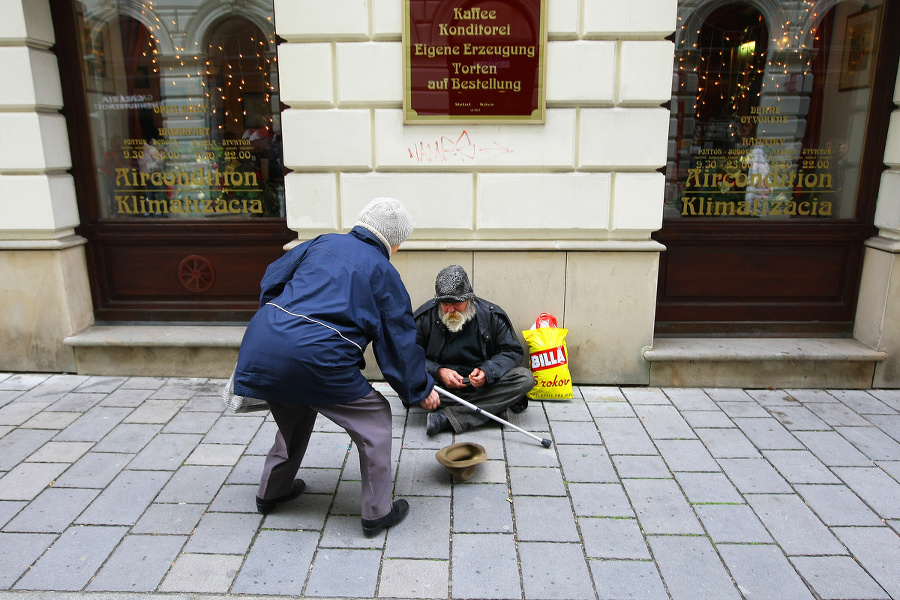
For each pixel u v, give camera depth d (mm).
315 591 2301
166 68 4301
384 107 3848
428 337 3686
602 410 3867
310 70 3777
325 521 2730
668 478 3094
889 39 4109
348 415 2492
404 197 3920
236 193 4430
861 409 3914
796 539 2619
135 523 2691
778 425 3678
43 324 4270
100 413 3742
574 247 3986
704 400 4027
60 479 3021
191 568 2412
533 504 2863
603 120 3801
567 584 2342
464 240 4027
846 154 4352
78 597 2252
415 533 2645
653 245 3971
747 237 4367
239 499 2885
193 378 4301
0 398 3932
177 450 3322
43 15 4023
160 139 4387
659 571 2418
